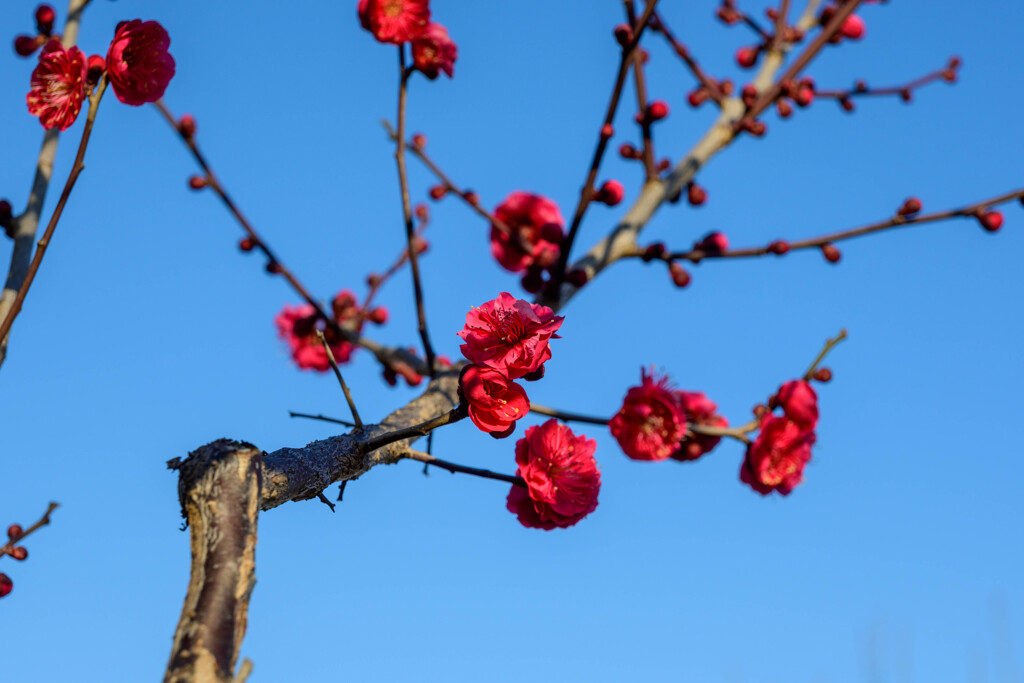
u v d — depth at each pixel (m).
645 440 3.28
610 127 3.83
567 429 3.11
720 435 3.61
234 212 4.70
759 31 5.60
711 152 4.96
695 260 4.36
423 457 2.98
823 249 4.36
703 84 5.17
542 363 2.54
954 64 5.56
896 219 4.25
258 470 2.35
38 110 2.67
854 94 5.47
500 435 2.55
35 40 3.33
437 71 4.01
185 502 2.26
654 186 4.70
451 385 3.70
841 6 5.38
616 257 4.48
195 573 2.12
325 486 2.69
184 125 4.51
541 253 4.52
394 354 5.24
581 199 3.92
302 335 5.17
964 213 4.17
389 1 3.81
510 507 3.12
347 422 2.91
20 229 3.11
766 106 4.87
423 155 4.66
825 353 3.60
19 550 3.08
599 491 3.10
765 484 3.56
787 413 3.54
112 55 2.71
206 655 1.92
